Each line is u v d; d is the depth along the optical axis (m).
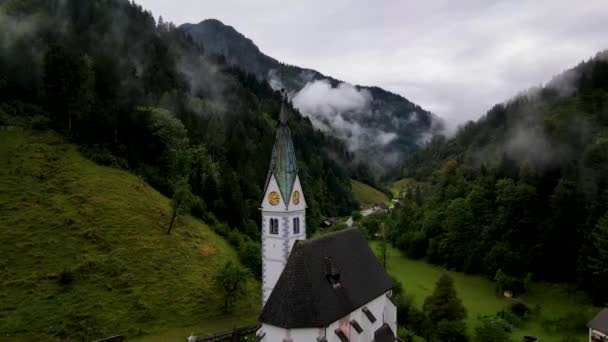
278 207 51.94
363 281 48.19
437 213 141.88
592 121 154.50
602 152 120.62
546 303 96.56
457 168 180.50
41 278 64.00
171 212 93.31
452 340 70.50
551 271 107.44
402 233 154.50
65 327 56.97
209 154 134.75
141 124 117.75
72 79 110.62
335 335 41.31
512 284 102.00
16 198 77.88
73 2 187.62
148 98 144.88
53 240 71.25
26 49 130.38
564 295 99.31
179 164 116.44
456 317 76.31
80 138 104.00
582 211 108.56
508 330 78.69
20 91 117.75
